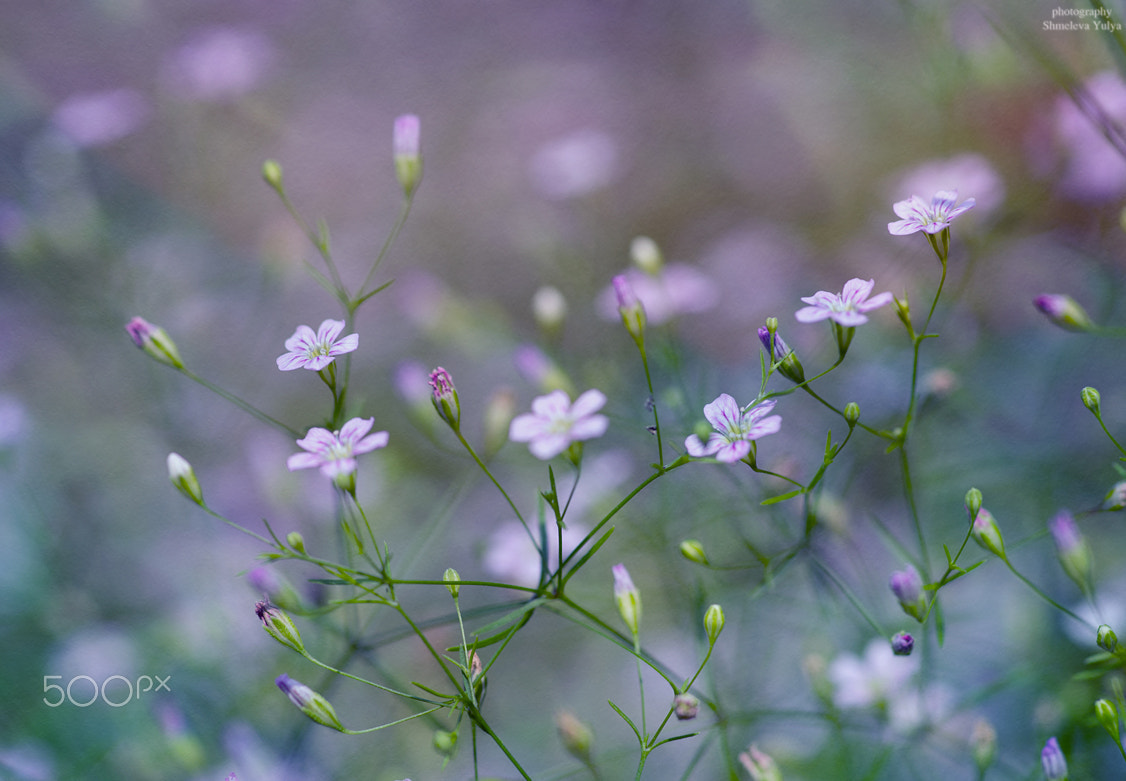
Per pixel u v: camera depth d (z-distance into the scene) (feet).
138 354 1.20
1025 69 1.13
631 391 1.13
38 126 1.44
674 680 0.98
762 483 0.95
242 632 1.05
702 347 1.29
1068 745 0.89
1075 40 1.11
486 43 1.69
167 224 1.38
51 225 1.19
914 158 1.40
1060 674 0.93
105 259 1.22
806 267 1.38
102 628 1.05
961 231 1.05
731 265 1.38
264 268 1.23
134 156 1.43
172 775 0.98
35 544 1.07
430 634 1.06
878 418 1.07
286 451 1.18
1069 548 0.84
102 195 1.36
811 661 0.90
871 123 1.44
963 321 1.10
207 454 1.18
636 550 1.02
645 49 1.66
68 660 1.03
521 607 0.83
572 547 0.99
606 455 1.04
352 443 0.81
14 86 1.47
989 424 1.06
